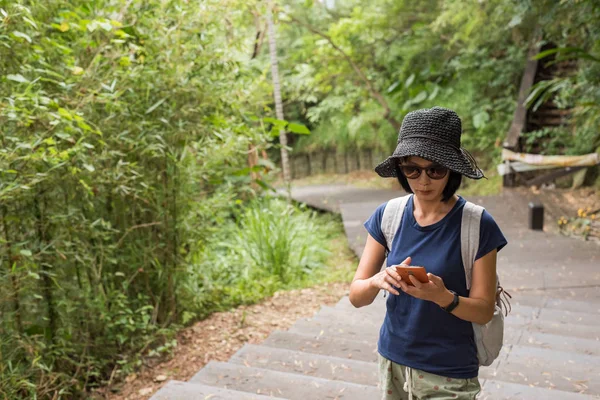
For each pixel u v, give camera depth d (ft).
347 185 40.29
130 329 11.93
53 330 10.59
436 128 4.80
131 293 12.94
